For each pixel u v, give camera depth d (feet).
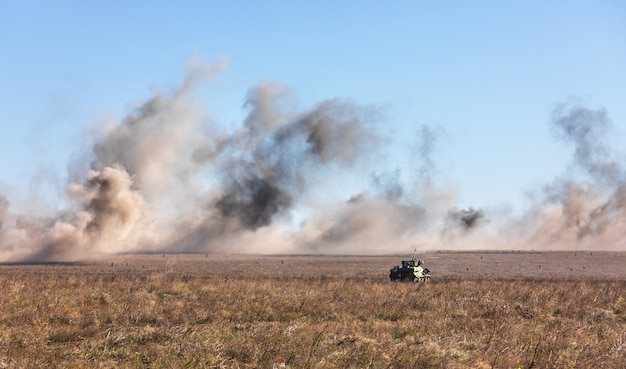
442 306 117.19
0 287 138.92
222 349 73.00
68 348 74.59
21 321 93.35
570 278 238.89
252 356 70.13
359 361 68.08
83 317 96.37
